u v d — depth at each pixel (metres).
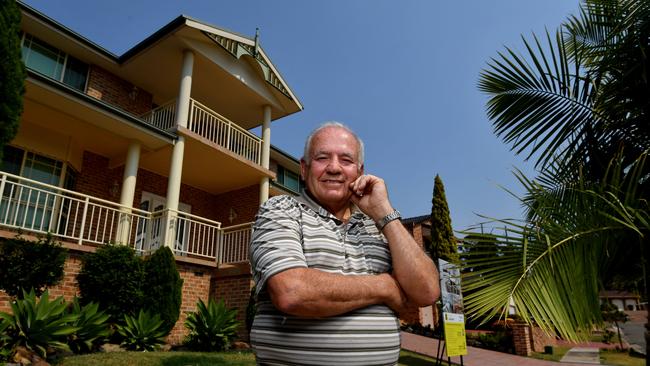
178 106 8.98
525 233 2.50
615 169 2.64
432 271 1.28
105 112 7.66
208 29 9.33
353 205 1.52
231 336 7.12
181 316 7.34
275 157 14.59
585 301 2.39
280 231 1.16
